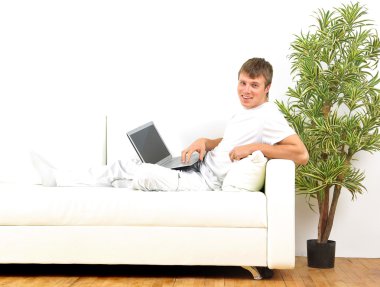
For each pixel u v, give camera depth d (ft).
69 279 9.10
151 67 12.12
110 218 9.04
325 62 11.10
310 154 11.00
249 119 9.90
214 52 12.06
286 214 8.91
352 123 10.76
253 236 8.96
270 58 12.00
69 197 9.11
